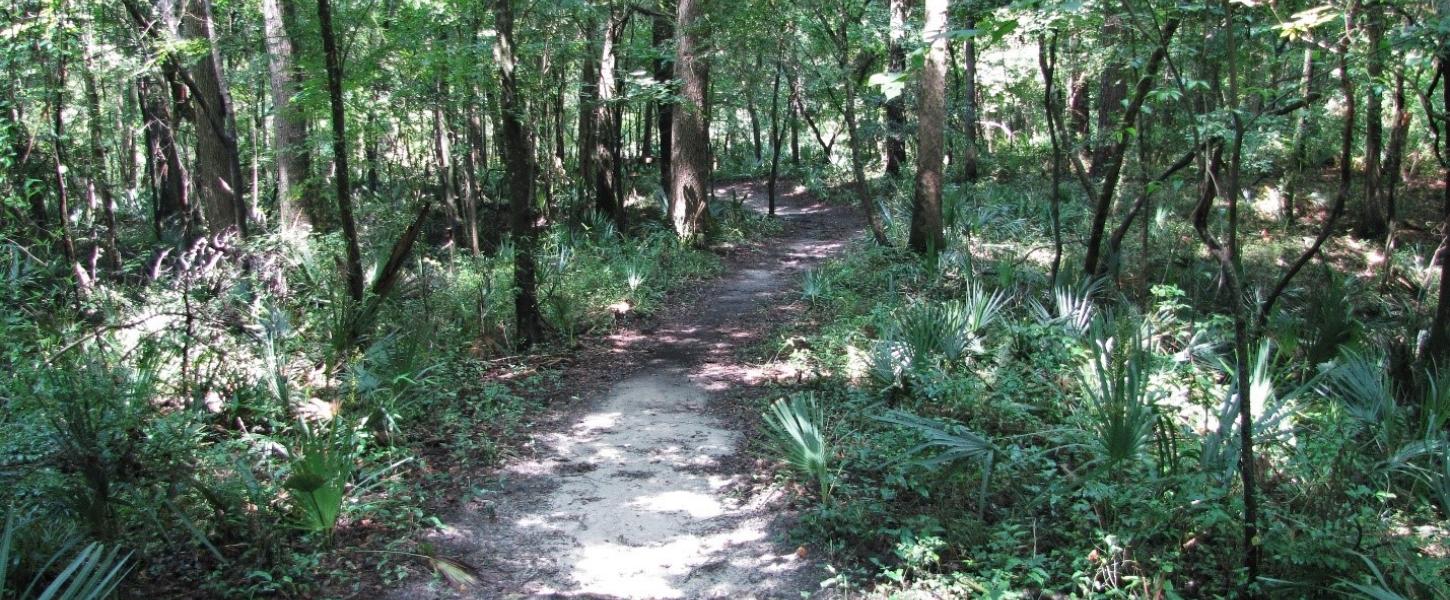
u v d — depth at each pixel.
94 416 5.03
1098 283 10.20
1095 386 6.63
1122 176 16.05
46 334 7.01
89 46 9.34
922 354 7.68
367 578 4.78
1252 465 4.34
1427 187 17.05
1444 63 6.99
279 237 9.69
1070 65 11.34
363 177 19.36
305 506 4.88
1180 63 8.63
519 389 8.48
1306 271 12.89
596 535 5.48
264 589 4.49
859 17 13.66
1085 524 5.04
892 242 15.28
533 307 9.91
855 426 7.04
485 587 4.80
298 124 12.33
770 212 21.81
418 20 10.36
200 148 11.95
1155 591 4.34
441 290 10.67
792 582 4.86
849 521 5.37
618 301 11.96
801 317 11.45
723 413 7.89
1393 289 11.63
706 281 14.35
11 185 8.84
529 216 9.72
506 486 6.20
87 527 4.56
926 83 13.64
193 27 10.78
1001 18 4.18
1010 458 5.46
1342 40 6.39
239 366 7.01
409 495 5.77
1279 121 7.77
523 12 12.06
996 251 13.77
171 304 8.00
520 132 9.48
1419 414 6.56
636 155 29.34
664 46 17.12
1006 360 8.03
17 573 4.18
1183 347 8.30
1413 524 5.14
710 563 5.11
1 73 8.76
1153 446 5.78
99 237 13.79
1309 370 7.81
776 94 21.44
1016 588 4.62
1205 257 12.81
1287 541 4.43
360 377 7.07
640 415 7.86
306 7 9.23
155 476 5.00
